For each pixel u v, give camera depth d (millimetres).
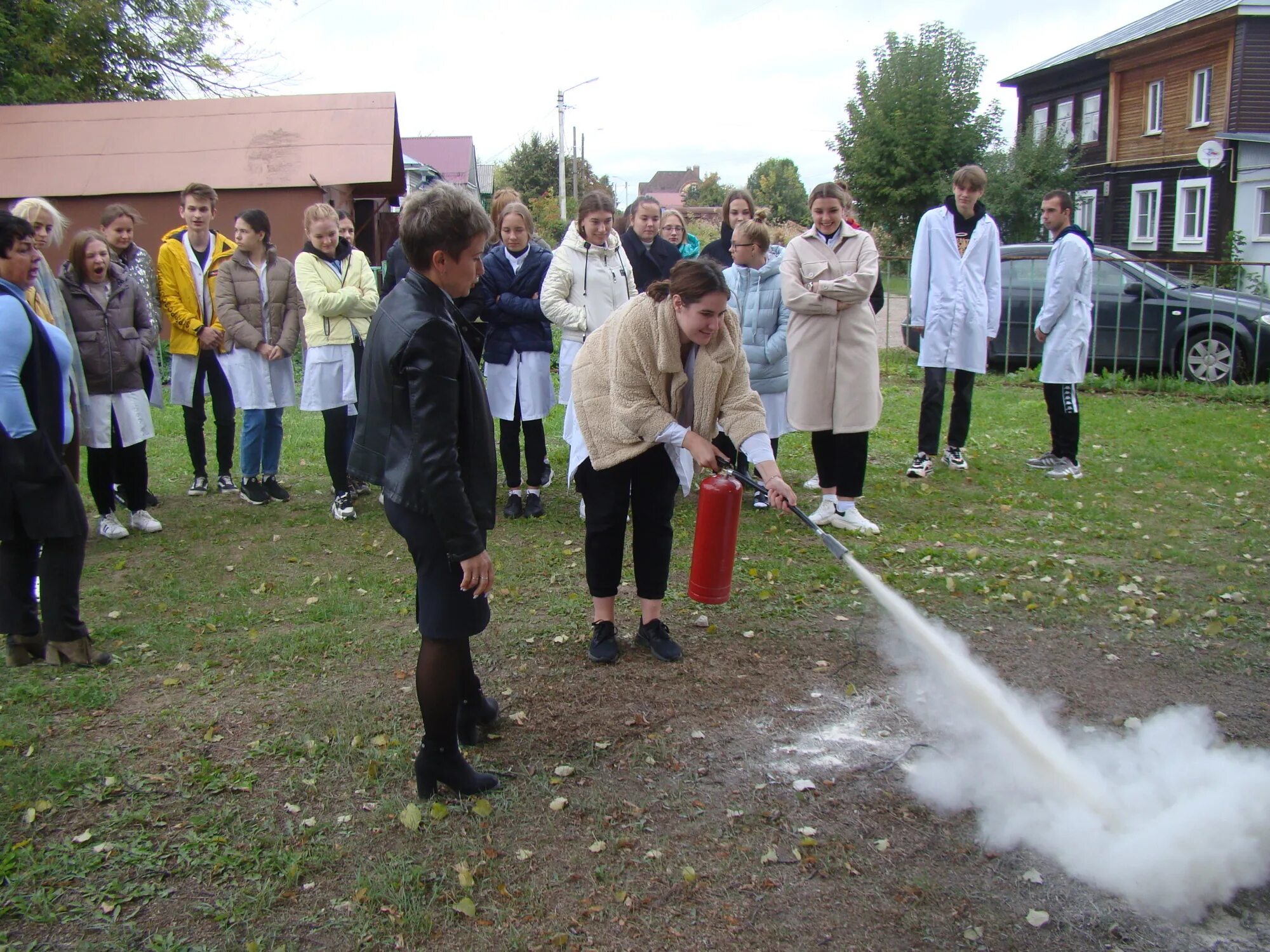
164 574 5383
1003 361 13039
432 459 2721
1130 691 3934
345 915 2605
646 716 3715
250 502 6977
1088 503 6770
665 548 4168
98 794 3150
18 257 3721
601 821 3023
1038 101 32125
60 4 20844
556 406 10703
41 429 3875
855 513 6105
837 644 4383
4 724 3594
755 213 7137
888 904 2662
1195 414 10172
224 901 2658
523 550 5777
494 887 2715
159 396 6500
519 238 6328
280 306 6875
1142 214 27156
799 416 6020
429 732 3043
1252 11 22562
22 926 2555
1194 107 24875
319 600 4961
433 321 2709
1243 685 3980
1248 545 5746
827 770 3334
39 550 4129
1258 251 23172
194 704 3807
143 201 15375
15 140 15875
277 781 3246
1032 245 12883
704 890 2711
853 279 5801
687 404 3920
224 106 16547
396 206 21047
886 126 29188
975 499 6910
